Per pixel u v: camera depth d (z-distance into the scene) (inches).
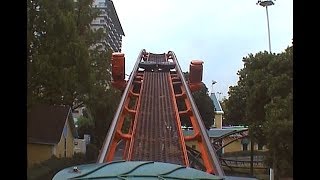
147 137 976.3
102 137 2065.7
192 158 1096.2
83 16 1565.0
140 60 1866.4
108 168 354.6
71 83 1232.8
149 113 1172.5
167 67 1768.0
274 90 1106.1
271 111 1017.5
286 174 1069.8
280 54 1211.2
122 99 1175.6
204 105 2471.7
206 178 339.3
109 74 1782.7
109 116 1894.7
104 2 4055.1
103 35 1721.2
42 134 1501.0
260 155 2218.3
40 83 1170.0
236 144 2506.2
